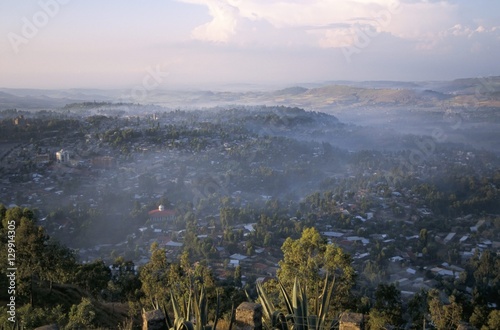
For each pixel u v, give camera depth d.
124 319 17.45
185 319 5.94
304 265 12.80
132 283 24.17
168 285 17.50
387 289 17.50
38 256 17.08
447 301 24.33
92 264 24.08
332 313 11.97
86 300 14.93
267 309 6.62
